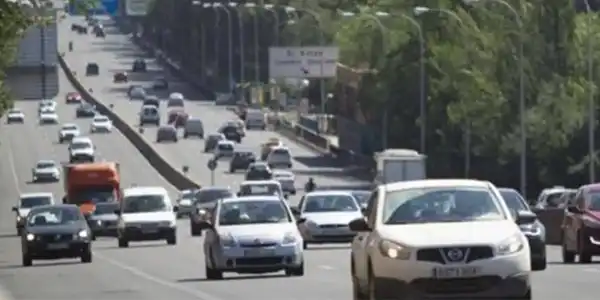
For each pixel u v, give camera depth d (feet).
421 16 644.27
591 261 281.54
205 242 252.21
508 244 155.12
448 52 612.70
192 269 290.35
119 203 456.45
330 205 365.40
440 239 155.02
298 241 246.88
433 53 621.31
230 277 252.83
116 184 525.34
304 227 356.18
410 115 648.79
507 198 274.57
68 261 343.26
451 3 633.20
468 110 576.20
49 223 329.31
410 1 654.94
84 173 524.11
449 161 614.75
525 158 528.22
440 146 615.57
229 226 248.32
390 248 156.04
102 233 486.38
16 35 299.38
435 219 163.02
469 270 153.48
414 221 162.91
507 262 154.20
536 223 256.11
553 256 310.04
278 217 251.39
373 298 157.99
